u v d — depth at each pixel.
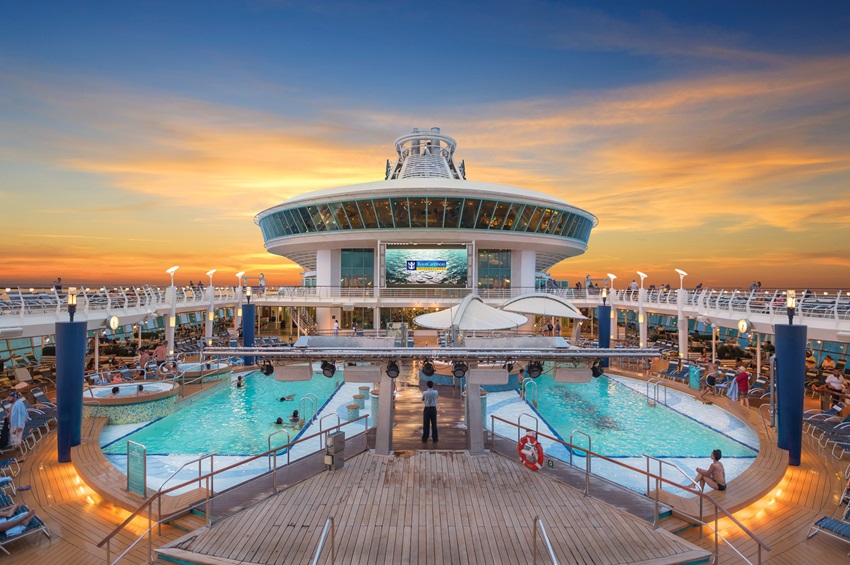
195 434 16.77
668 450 15.33
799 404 13.16
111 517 10.28
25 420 13.74
